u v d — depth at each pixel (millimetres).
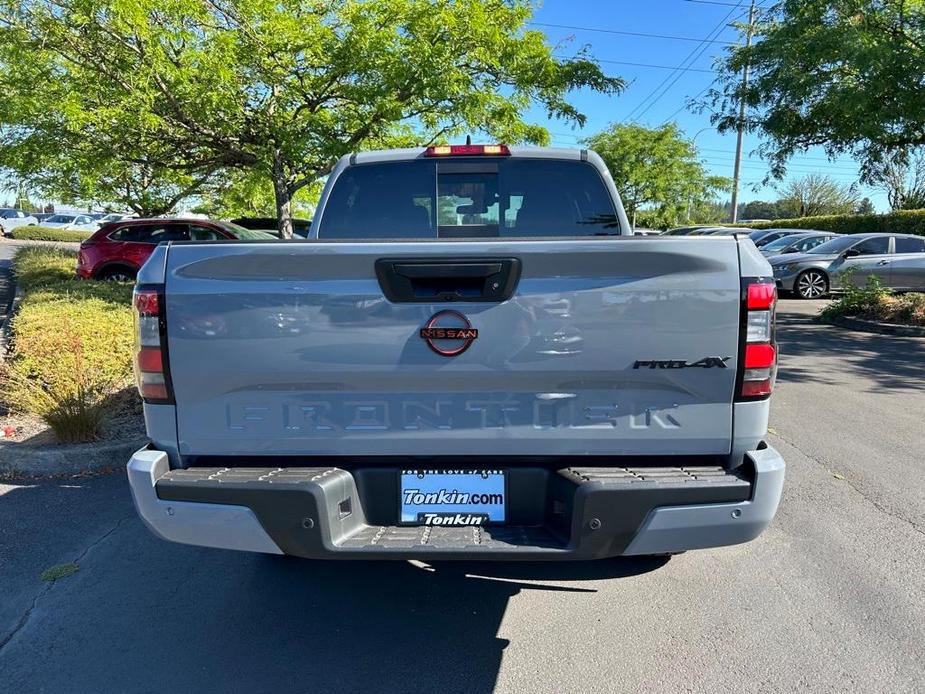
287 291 2553
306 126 10727
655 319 2529
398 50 10227
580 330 2539
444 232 4203
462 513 2711
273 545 2566
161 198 17688
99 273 13711
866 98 9836
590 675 2828
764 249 20375
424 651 3004
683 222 40125
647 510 2488
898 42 10172
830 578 3561
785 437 5781
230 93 10062
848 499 4527
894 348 10039
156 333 2602
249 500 2535
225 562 3816
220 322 2574
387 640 3092
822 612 3258
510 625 3195
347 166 4156
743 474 2582
